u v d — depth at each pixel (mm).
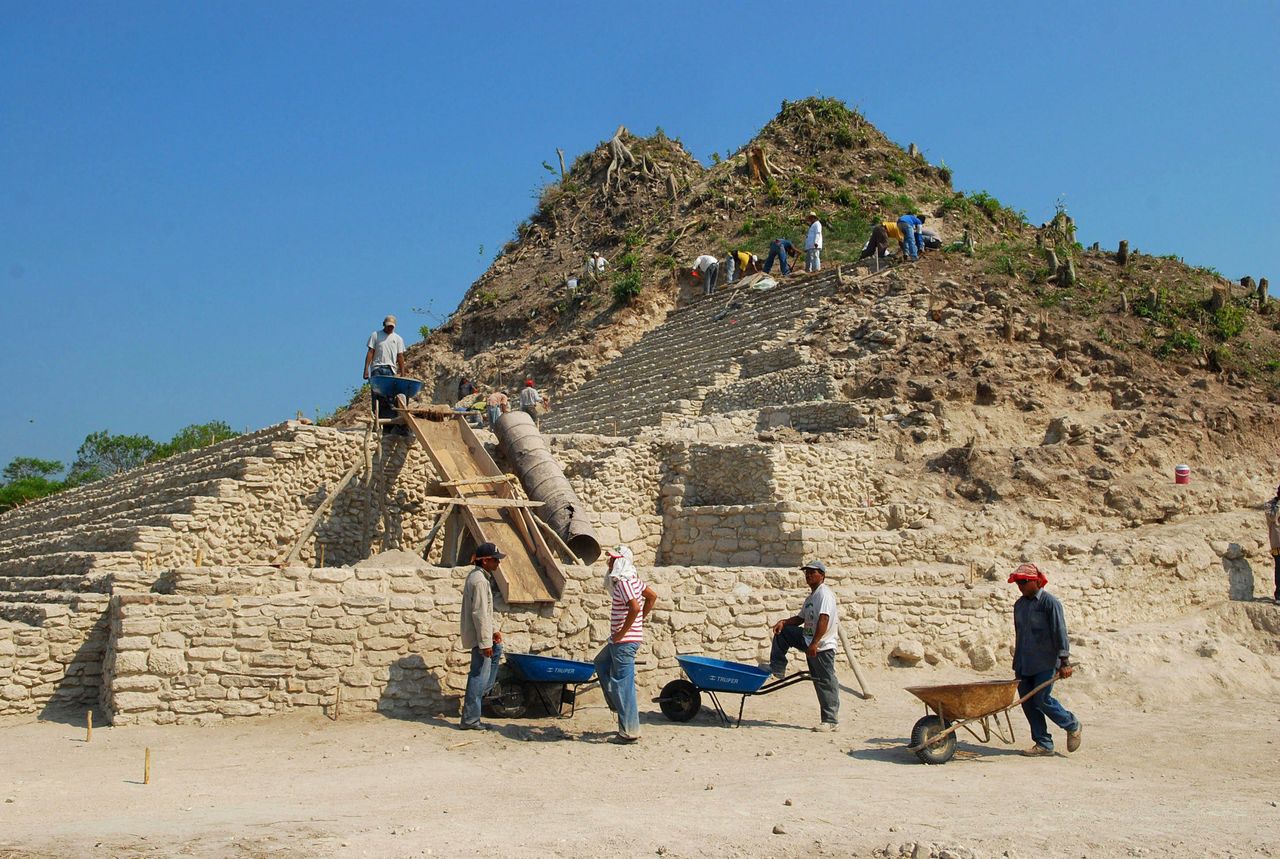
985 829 7637
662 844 7172
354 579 12156
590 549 17547
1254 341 27188
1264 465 22719
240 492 17828
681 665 11945
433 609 12336
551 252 49312
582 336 36031
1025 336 25125
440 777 9336
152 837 7105
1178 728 12609
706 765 9922
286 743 10609
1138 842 7379
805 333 26828
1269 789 9406
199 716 11281
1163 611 17844
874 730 11727
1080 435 21688
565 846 7086
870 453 20297
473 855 6852
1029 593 10984
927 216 41531
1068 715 10789
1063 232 36531
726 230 41812
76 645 12406
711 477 19719
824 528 17859
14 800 8367
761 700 13164
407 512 19453
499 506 15820
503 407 24500
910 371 23328
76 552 17828
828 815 7977
